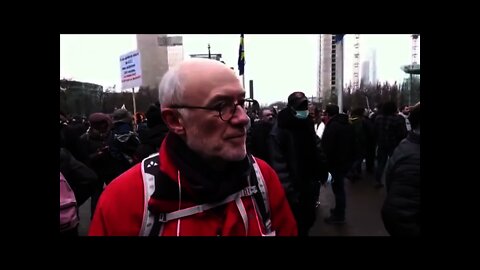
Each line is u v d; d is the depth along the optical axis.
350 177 7.26
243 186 1.10
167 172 1.01
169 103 1.03
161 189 1.00
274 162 2.72
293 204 2.72
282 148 2.74
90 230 1.10
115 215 1.04
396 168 1.81
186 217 1.02
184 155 1.02
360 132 7.29
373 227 4.45
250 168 1.13
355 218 4.83
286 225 1.25
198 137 0.99
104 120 4.04
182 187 1.00
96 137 4.02
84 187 2.54
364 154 7.40
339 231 4.30
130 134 3.73
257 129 3.68
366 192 6.36
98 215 1.09
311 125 2.91
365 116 7.56
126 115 3.82
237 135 1.00
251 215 1.10
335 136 4.45
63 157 2.44
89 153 3.89
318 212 5.12
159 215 1.01
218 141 0.99
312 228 4.43
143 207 1.02
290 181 2.69
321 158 3.01
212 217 1.03
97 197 3.76
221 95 0.98
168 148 1.04
